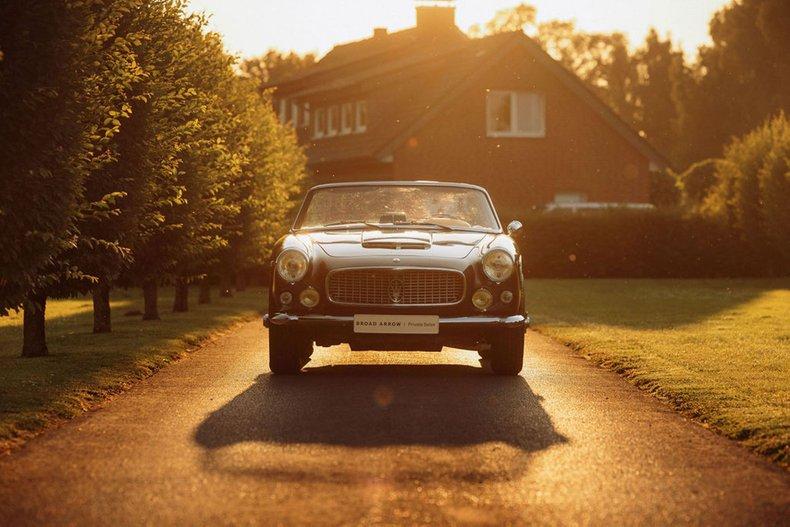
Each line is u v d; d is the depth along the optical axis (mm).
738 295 25047
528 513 5203
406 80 42688
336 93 44750
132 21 12383
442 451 6656
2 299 8469
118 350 12250
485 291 10234
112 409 8305
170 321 17484
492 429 7445
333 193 11742
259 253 22719
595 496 5562
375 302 10156
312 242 10539
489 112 39875
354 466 6199
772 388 9188
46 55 8289
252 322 18406
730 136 63438
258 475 5965
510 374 10617
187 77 13477
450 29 49375
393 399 8828
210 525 4965
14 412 7777
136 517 5094
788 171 32000
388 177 40062
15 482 5797
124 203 12023
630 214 35750
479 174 39750
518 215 35625
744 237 35000
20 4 8078
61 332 16219
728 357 11609
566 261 35719
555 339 14617
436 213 11539
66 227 8688
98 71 9672
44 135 8328
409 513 5176
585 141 40812
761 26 59250
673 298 23938
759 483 5879
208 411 8188
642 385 9719
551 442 7000
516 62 39938
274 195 22375
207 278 23344
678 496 5582
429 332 10109
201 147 15203
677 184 50750
